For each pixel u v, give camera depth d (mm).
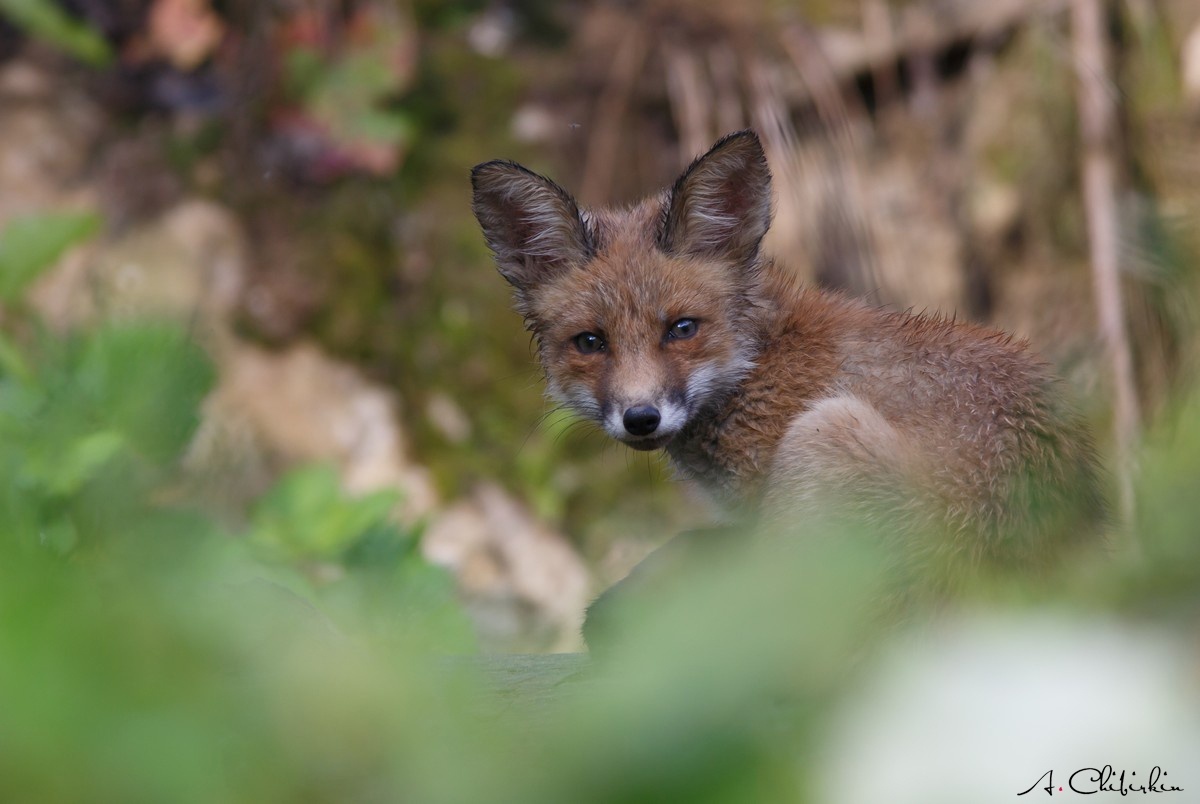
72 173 20188
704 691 1581
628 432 9672
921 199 20625
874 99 21266
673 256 10156
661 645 1625
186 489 15055
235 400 18719
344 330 20047
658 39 21547
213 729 1698
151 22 21438
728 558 1919
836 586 1703
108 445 7516
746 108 20828
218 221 20109
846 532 2018
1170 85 19875
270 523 10000
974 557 7508
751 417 9703
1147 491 2117
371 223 20859
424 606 8727
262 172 20703
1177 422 3027
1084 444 8477
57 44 20781
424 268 20875
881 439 7949
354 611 8555
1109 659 1656
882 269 20078
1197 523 1795
